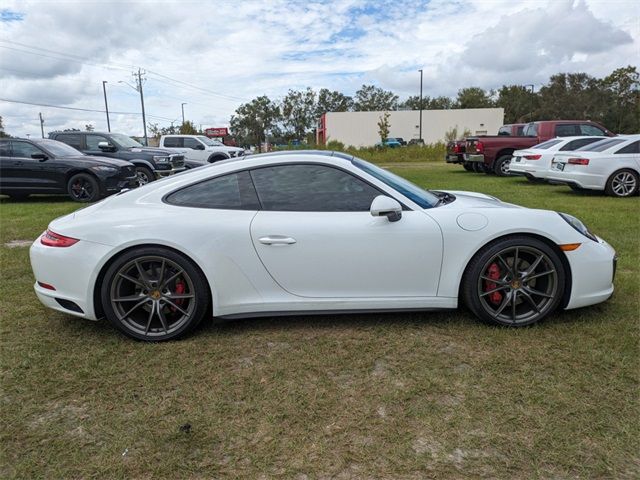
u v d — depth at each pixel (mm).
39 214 8266
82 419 2236
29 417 2256
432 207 3152
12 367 2709
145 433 2119
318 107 94875
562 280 3043
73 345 2990
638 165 9102
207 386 2488
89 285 2969
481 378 2492
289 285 3041
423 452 1955
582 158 9250
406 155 30016
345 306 3076
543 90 81375
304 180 3111
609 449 1938
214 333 3133
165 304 3043
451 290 3059
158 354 2859
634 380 2426
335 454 1958
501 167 14320
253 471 1876
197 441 2059
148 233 2945
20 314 3508
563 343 2840
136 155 12625
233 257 2982
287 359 2756
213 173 3166
